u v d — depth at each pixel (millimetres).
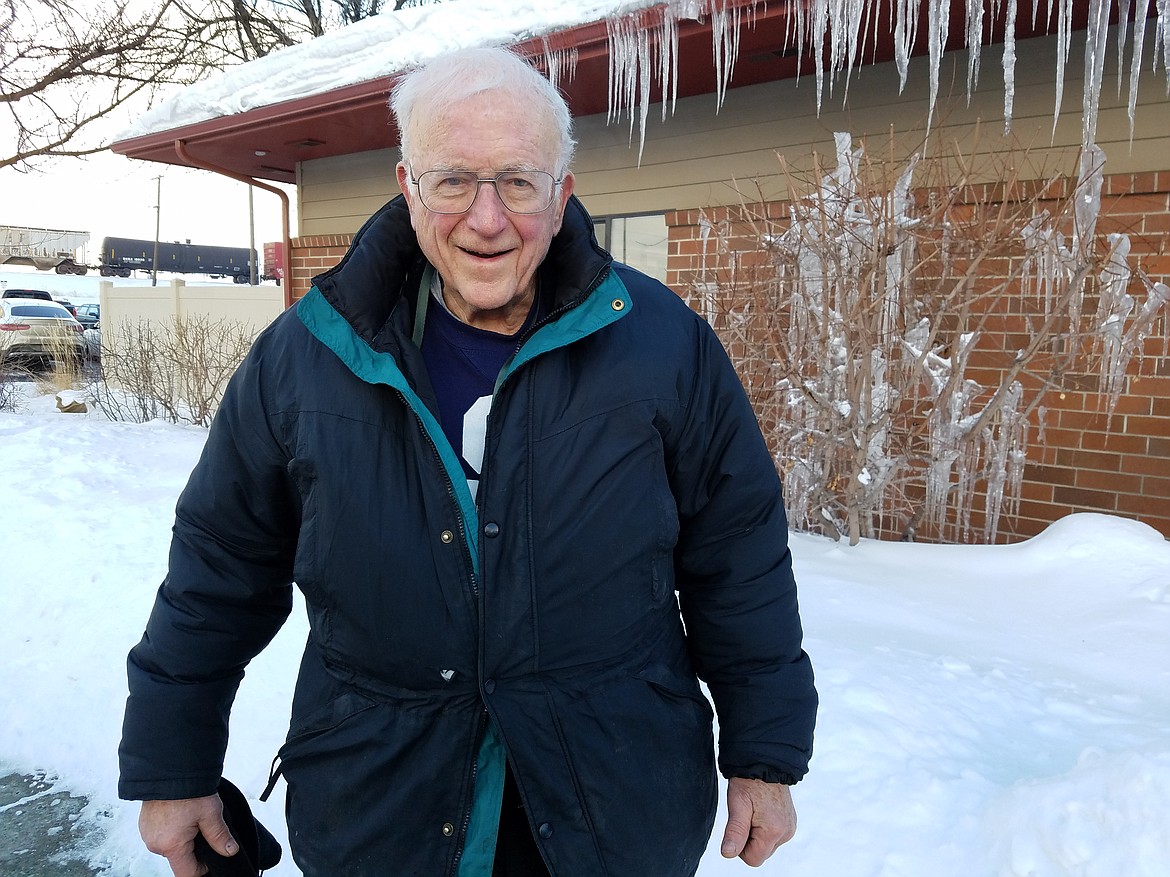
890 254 4090
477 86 1252
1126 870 1764
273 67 6656
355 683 1327
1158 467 4340
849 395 4246
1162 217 4223
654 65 5117
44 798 2830
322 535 1278
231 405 1370
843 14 4223
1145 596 3395
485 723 1292
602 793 1277
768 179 5523
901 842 2039
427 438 1264
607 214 6297
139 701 1372
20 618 4059
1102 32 3682
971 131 4785
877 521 5043
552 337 1279
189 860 1445
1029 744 2439
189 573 1386
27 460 6559
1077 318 4168
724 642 1417
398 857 1286
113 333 12664
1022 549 4031
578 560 1263
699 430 1379
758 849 1418
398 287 1378
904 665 2836
